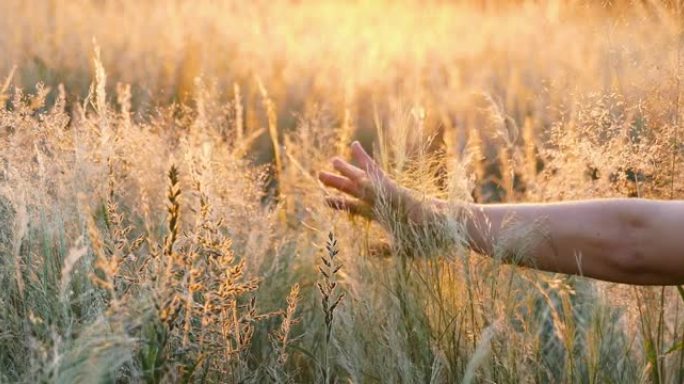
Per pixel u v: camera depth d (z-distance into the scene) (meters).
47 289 1.72
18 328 1.70
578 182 2.22
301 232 2.61
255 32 7.41
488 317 1.83
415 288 1.87
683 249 1.61
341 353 1.82
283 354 1.75
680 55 2.05
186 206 2.10
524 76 5.89
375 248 1.99
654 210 1.64
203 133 2.84
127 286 1.66
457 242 1.76
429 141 2.08
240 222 2.30
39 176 2.05
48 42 5.95
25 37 6.04
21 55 5.41
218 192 2.24
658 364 1.96
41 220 1.85
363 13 9.79
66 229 1.85
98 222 1.83
